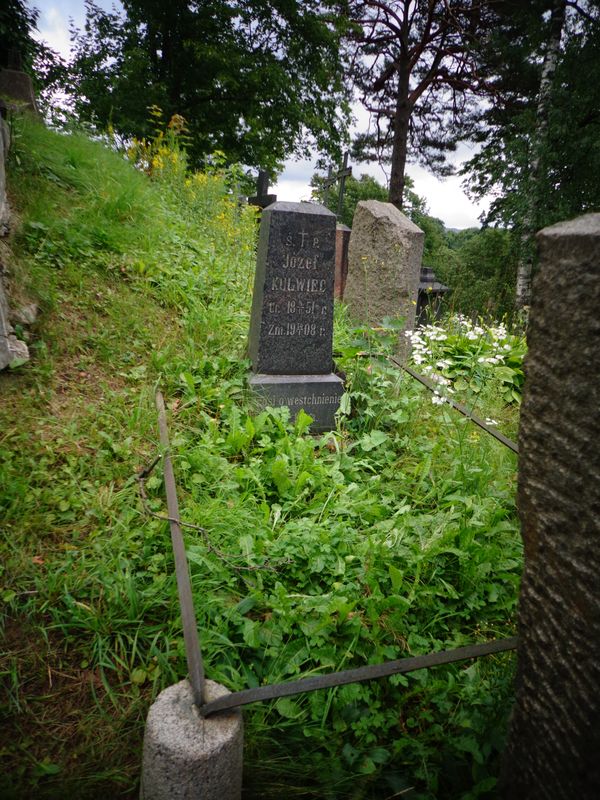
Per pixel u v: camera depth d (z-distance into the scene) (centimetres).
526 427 144
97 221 581
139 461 335
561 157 1324
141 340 462
